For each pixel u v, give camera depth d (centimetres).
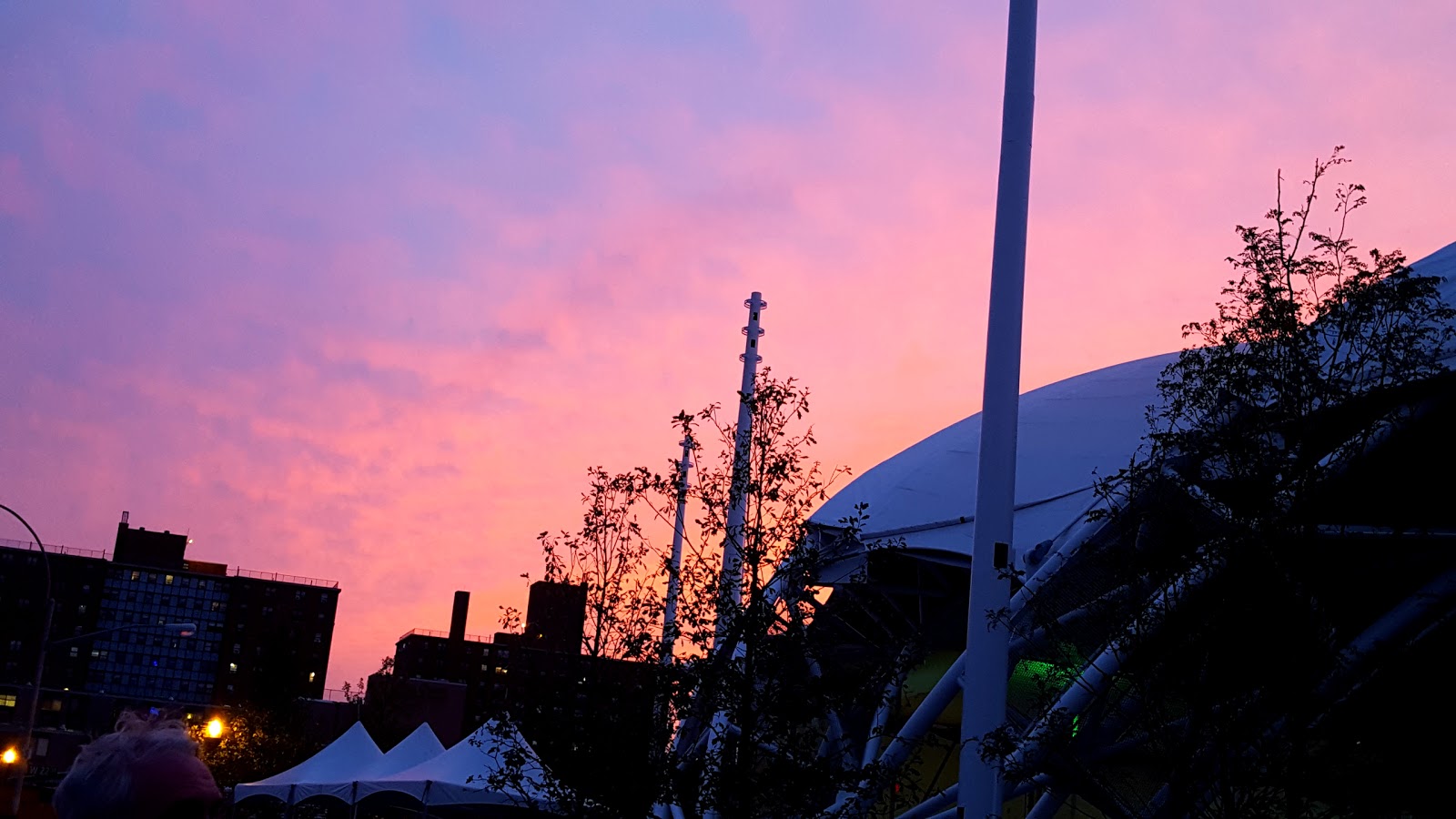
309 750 8069
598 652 1870
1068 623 1567
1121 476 1395
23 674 14550
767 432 1750
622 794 1716
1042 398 3155
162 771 288
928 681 2780
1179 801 1245
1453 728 1288
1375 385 1291
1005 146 1477
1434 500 1390
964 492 2911
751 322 3102
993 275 1441
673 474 1897
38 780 3512
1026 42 1497
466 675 15812
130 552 15812
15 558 14812
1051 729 1468
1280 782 1188
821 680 1666
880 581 2653
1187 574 1267
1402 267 1277
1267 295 1273
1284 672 1190
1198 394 1320
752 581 1711
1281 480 1255
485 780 2938
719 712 1845
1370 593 1434
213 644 15388
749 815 1625
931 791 2216
